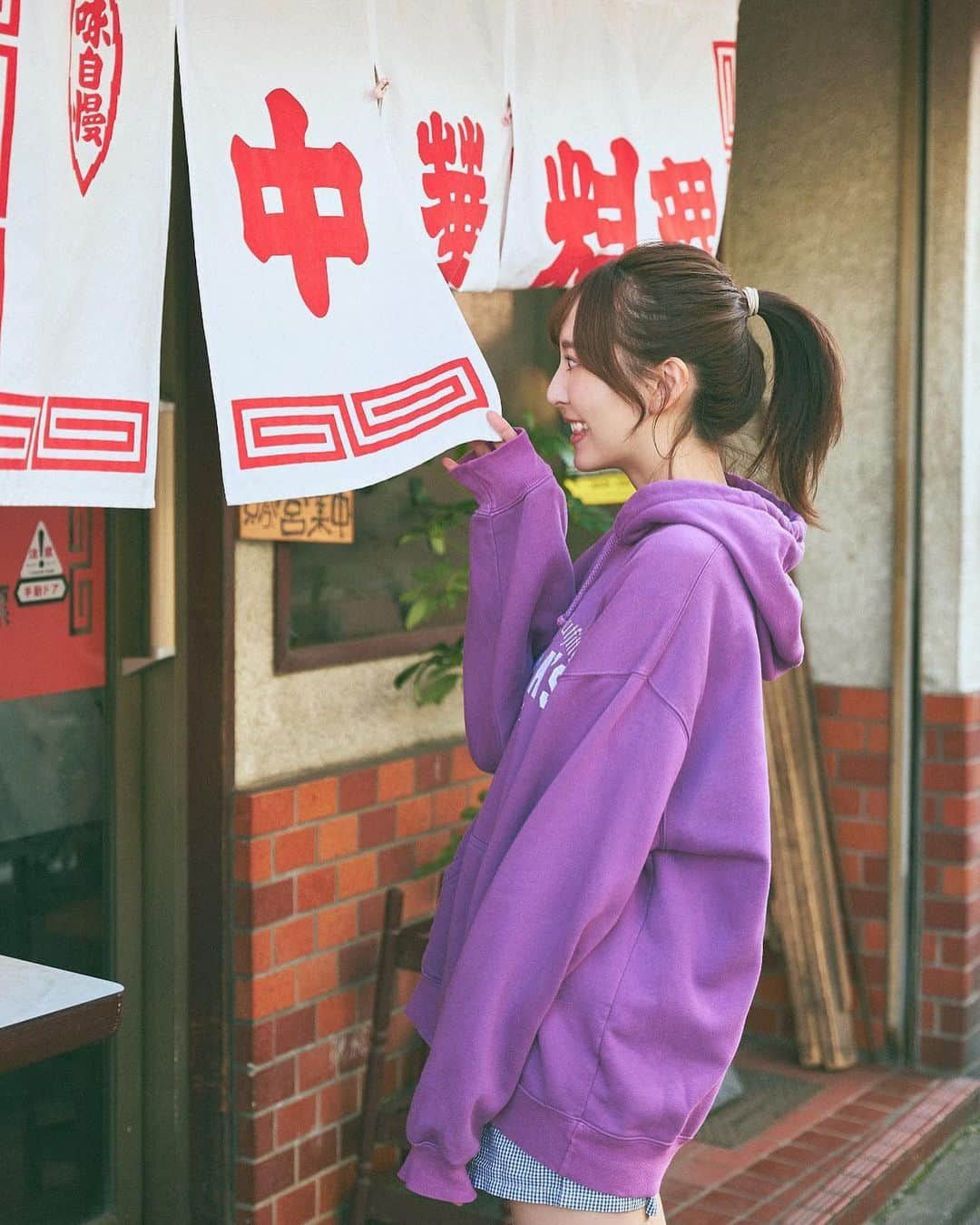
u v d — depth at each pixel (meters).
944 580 4.25
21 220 1.82
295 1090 2.96
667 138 3.05
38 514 2.62
